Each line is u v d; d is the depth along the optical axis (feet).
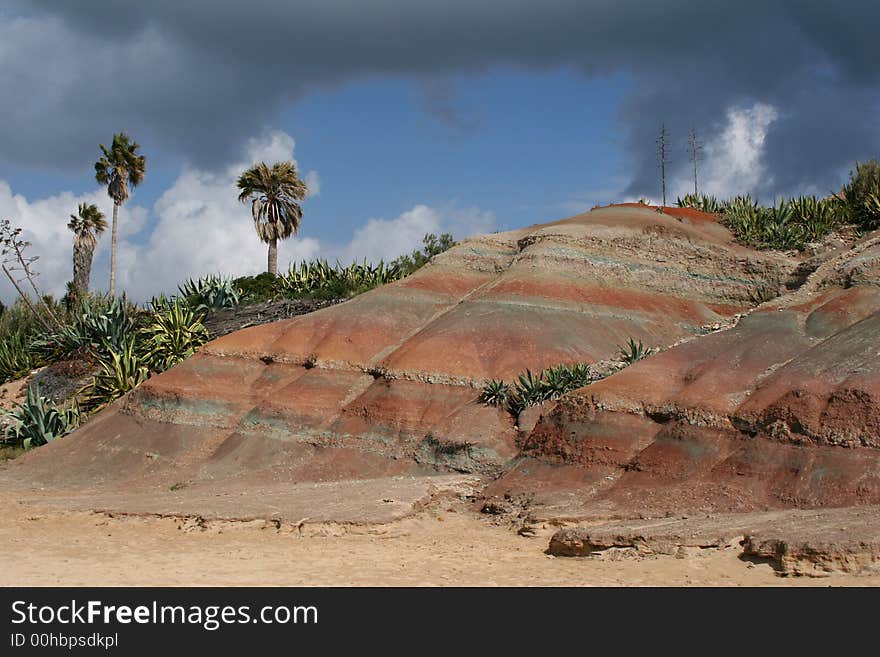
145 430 90.63
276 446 84.64
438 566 52.75
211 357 95.40
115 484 84.53
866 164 116.88
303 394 88.38
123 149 183.52
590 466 66.54
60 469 88.48
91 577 51.24
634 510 59.21
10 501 76.69
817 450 58.08
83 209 186.80
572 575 49.14
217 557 56.13
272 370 93.15
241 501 69.67
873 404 58.08
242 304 139.85
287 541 60.18
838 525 48.21
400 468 79.05
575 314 94.43
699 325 98.94
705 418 64.18
